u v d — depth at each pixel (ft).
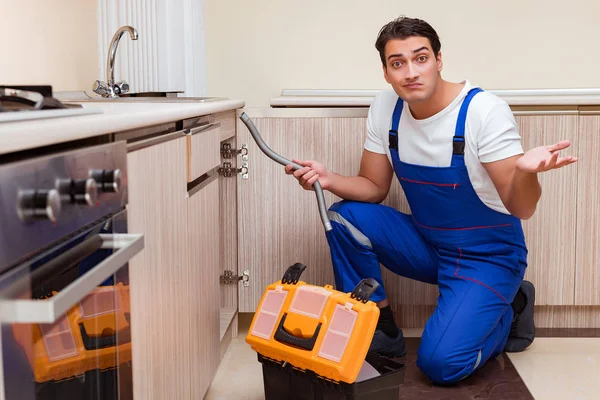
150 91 8.77
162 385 4.94
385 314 7.87
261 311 6.42
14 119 3.08
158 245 4.80
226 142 8.53
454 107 6.92
